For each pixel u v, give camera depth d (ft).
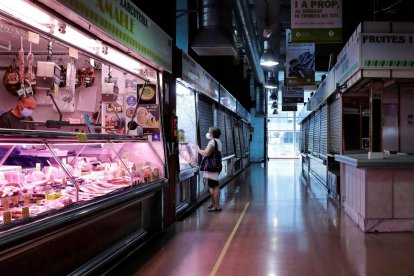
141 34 15.31
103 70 18.04
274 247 16.33
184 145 27.07
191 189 26.25
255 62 50.39
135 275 13.00
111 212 12.78
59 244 10.50
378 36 19.43
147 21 16.03
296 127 109.70
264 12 33.40
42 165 13.35
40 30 11.10
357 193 20.65
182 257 14.97
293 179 45.60
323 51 62.03
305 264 14.07
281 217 22.77
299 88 63.77
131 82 18.61
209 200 29.60
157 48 17.33
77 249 11.40
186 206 24.22
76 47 13.15
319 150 39.40
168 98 19.99
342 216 22.94
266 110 87.45
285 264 14.08
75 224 10.45
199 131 28.55
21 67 13.12
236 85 64.80
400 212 18.92
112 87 16.84
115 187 13.75
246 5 31.89
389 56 19.38
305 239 17.63
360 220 19.89
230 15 25.73
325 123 35.19
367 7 44.55
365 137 28.17
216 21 25.16
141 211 16.55
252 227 20.13
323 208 25.73
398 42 19.36
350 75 22.16
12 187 10.60
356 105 28.25
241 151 58.18
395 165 18.43
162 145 18.38
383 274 12.99
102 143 14.02
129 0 14.11
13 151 13.02
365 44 19.45
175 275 13.00
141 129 17.85
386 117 25.84
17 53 15.98
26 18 10.32
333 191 30.04
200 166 25.59
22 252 8.93
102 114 18.42
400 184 18.89
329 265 13.93
